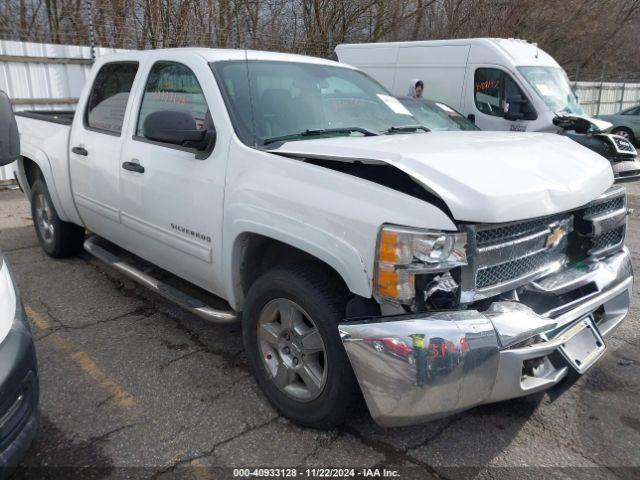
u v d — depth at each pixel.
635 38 26.72
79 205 4.79
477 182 2.43
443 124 7.86
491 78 9.60
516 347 2.44
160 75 3.88
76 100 9.55
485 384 2.39
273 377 3.05
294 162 2.87
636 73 26.48
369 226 2.44
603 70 22.58
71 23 12.36
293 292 2.79
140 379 3.43
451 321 2.36
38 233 5.66
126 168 3.96
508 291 2.68
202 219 3.38
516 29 21.48
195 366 3.59
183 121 3.18
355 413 2.83
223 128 3.27
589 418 3.12
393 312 2.48
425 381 2.30
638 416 3.15
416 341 2.31
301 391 2.94
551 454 2.82
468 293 2.46
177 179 3.52
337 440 2.87
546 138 3.35
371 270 2.45
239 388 3.34
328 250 2.60
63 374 3.47
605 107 21.39
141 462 2.70
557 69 9.98
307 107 3.62
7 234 6.43
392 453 2.79
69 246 5.43
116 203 4.21
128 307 4.46
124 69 4.29
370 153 2.66
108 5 12.37
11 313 2.27
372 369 2.42
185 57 3.67
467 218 2.33
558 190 2.62
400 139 3.15
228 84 3.42
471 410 3.17
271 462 2.71
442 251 2.33
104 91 4.49
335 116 3.68
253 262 3.28
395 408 2.41
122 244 4.45
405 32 19.14
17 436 2.15
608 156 7.75
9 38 11.75
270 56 3.87
